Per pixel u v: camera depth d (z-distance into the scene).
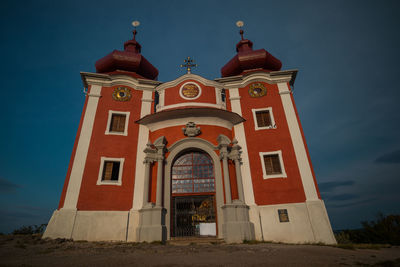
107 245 11.29
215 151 15.83
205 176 15.78
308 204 14.48
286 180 15.43
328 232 13.61
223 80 19.09
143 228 13.11
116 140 16.41
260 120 17.75
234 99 18.42
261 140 16.81
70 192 14.33
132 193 15.18
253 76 18.91
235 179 15.36
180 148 15.84
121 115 17.59
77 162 15.19
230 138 17.02
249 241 12.80
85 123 16.47
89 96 17.44
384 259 7.77
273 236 14.05
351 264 6.80
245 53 20.45
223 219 14.02
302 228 14.01
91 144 15.89
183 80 18.38
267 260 7.10
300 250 9.27
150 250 9.12
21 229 16.02
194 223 14.93
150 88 18.88
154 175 15.28
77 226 13.55
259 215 14.64
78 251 9.03
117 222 14.14
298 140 16.50
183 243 12.78
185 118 16.53
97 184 14.88
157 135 16.70
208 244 12.16
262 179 15.65
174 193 15.31
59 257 7.68
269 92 18.47
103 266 6.27
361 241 17.52
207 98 17.78
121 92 18.17
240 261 6.91
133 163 16.02
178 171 15.95
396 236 16.19
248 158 16.33
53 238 12.87
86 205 14.23
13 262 6.88
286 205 14.73
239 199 14.45
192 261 6.89
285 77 18.77
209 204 15.38
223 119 16.89
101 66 20.00
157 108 17.81
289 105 17.75
